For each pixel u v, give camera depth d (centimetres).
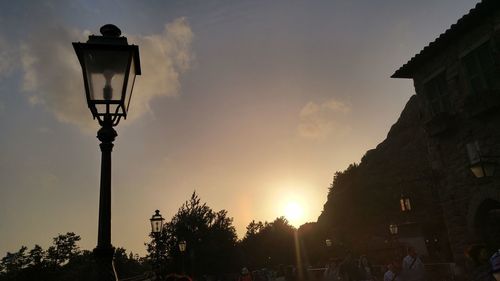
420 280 929
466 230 1527
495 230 1466
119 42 369
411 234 3070
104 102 356
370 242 3794
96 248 325
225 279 3108
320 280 2475
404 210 1983
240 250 3469
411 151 5266
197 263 2947
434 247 3191
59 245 7969
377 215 5066
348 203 5550
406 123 5834
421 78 1767
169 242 2666
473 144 1466
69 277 6150
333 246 5234
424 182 4225
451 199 1600
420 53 1670
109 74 360
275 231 5994
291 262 5703
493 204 1433
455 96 1551
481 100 1358
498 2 1308
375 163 5681
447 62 1591
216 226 3241
